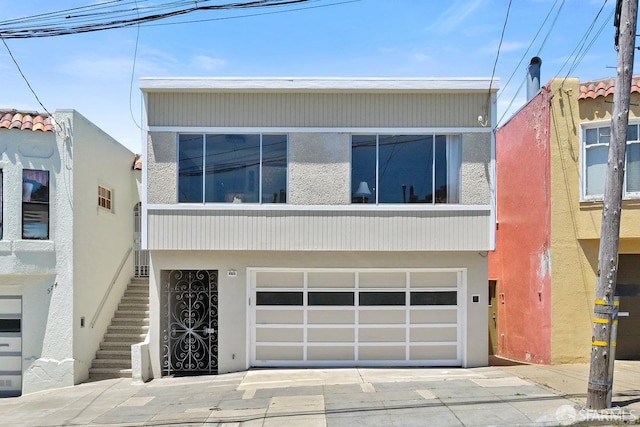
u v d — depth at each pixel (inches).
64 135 506.9
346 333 502.0
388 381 433.1
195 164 487.8
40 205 501.4
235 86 479.2
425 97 485.7
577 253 492.4
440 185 485.1
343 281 504.4
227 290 496.1
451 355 500.4
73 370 493.0
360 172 486.0
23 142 497.0
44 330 496.7
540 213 518.3
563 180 495.2
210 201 486.3
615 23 351.9
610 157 331.6
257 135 488.4
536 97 530.3
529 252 545.6
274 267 497.7
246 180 487.5
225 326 495.2
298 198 482.6
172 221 481.4
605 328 328.8
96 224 553.9
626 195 474.3
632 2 327.3
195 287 513.7
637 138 474.6
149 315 550.3
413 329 501.4
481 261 497.4
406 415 336.5
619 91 329.7
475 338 494.6
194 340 509.7
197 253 495.5
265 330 501.7
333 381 439.5
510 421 315.3
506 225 616.7
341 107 486.0
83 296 519.5
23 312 498.9
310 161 484.1
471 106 484.7
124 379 508.1
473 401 361.1
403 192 484.4
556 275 492.1
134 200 662.5
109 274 585.3
